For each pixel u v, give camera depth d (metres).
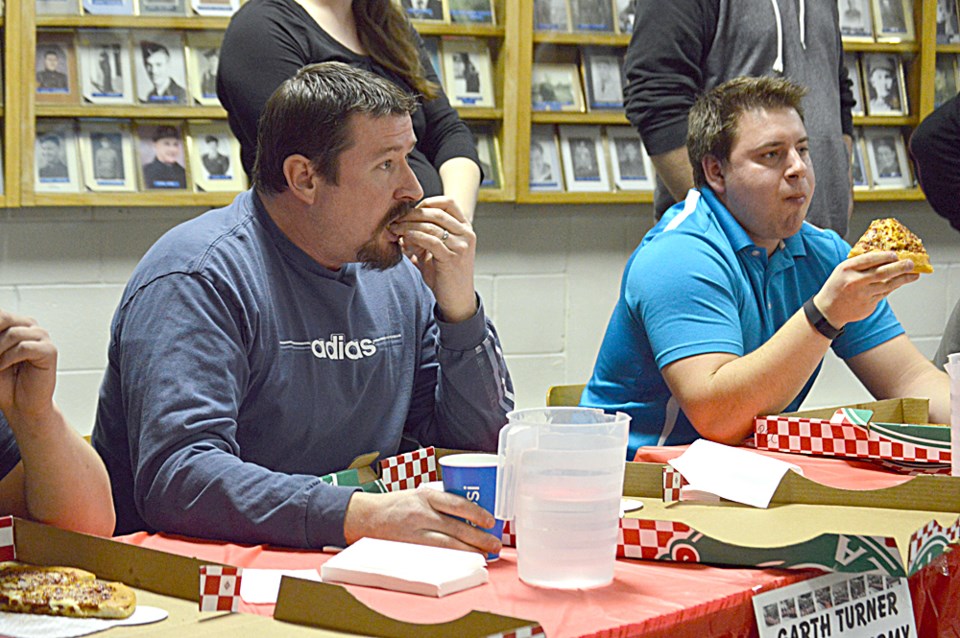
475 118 3.70
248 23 2.31
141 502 1.43
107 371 1.66
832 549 1.14
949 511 1.30
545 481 1.10
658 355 2.01
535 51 3.77
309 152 1.55
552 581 1.09
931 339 4.43
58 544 1.13
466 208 2.42
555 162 3.81
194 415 1.42
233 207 1.64
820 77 2.80
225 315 1.50
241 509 1.33
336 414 1.65
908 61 4.26
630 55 2.80
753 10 2.71
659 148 2.74
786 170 2.08
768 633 1.10
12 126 3.20
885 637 1.21
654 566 1.19
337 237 1.60
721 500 1.38
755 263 2.14
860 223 4.32
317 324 1.63
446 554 1.14
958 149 3.18
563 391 2.29
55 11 3.22
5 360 1.25
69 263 3.35
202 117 3.38
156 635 0.92
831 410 1.94
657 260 2.06
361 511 1.27
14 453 1.38
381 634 0.91
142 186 3.34
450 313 1.71
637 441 2.13
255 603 1.04
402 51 2.45
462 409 1.74
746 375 1.88
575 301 3.94
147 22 3.32
